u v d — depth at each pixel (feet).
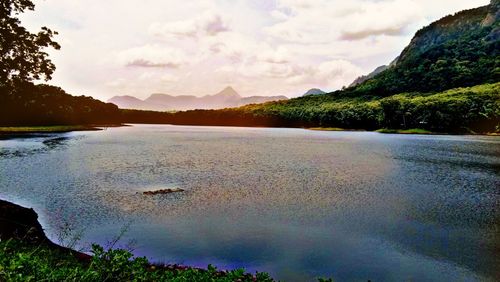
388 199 86.79
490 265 49.26
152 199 83.46
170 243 55.72
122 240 56.70
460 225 66.64
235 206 78.38
